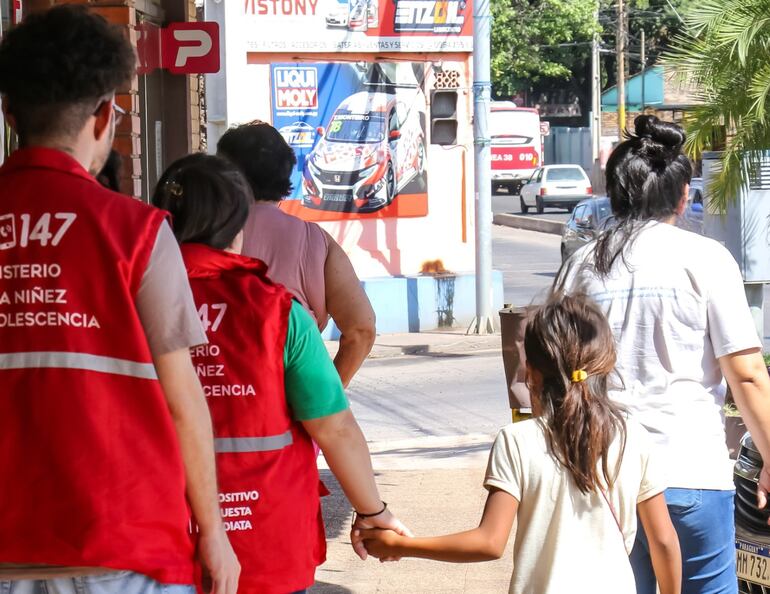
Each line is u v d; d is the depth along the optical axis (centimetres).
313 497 383
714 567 430
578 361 374
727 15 1237
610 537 376
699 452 424
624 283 433
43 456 283
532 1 6228
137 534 287
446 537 387
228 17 1750
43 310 287
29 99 298
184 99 1345
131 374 289
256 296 371
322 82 1811
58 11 302
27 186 295
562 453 373
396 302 1848
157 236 295
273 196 499
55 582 285
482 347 1756
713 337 429
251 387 365
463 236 1920
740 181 1314
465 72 1888
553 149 7144
